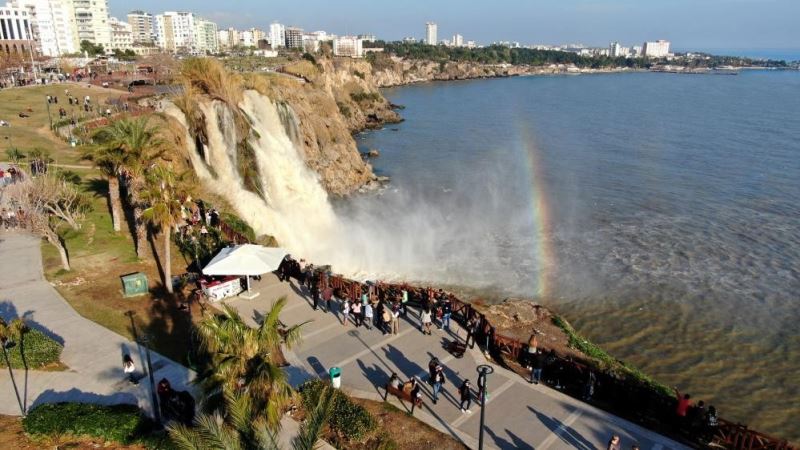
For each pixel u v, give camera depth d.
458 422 23.67
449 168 94.94
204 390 17.86
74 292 32.66
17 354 25.42
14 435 20.84
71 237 39.94
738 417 30.41
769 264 52.59
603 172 90.56
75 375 25.28
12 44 183.25
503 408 24.78
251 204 54.25
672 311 43.00
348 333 30.84
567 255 54.09
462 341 30.42
